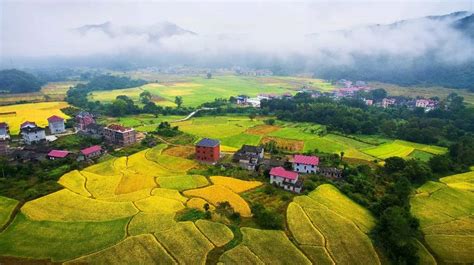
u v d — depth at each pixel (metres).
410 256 94.25
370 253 96.38
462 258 98.75
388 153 192.12
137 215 111.06
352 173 150.50
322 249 96.56
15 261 88.31
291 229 105.75
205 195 127.62
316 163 154.75
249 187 137.12
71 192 128.12
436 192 139.75
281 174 138.12
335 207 120.56
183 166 163.00
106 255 90.44
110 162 163.62
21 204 117.88
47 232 101.44
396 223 100.50
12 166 148.25
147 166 160.62
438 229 112.81
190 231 101.31
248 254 91.94
